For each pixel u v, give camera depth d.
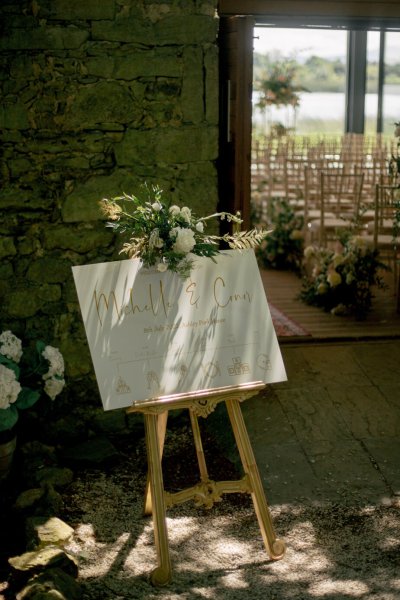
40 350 3.68
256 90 12.54
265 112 12.78
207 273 3.06
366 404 4.48
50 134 3.92
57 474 3.68
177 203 4.10
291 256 7.96
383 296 6.82
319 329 5.72
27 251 4.01
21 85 3.86
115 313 2.95
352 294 6.11
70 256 4.05
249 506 3.54
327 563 3.08
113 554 3.14
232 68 4.18
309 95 13.91
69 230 4.03
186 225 3.01
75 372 4.14
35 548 3.02
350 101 13.04
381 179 7.24
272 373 3.08
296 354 5.16
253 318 3.10
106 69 3.91
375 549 3.17
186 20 3.94
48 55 3.85
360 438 4.13
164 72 3.96
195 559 3.11
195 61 3.99
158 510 2.93
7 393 3.32
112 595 2.85
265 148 10.65
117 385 2.89
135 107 3.97
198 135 4.06
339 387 4.68
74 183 3.99
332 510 3.49
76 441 4.14
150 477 2.99
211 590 2.89
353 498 3.59
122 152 4.00
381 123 13.09
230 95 4.23
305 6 4.78
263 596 2.84
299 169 9.47
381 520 3.40
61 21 3.83
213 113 4.06
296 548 3.19
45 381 3.64
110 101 3.94
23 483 3.65
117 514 3.45
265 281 7.50
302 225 8.09
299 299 6.64
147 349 2.96
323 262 6.45
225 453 4.01
